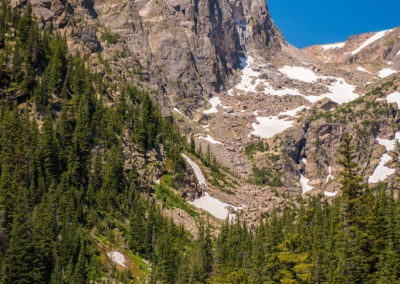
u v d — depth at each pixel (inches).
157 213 6146.7
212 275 4840.1
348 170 4087.1
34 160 5521.7
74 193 5447.8
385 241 3927.2
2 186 4889.3
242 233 5890.8
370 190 6122.1
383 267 3641.7
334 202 5826.8
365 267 3715.6
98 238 5260.8
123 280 4751.5
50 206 4963.1
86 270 4562.0
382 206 4613.7
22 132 5684.1
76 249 4729.3
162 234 5659.5
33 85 6840.6
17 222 4384.8
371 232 3900.1
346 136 4121.6
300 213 6373.0
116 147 6820.9
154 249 5462.6
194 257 5221.5
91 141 6614.2
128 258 5231.3
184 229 6427.2
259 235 5728.3
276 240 4911.4
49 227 4724.4
